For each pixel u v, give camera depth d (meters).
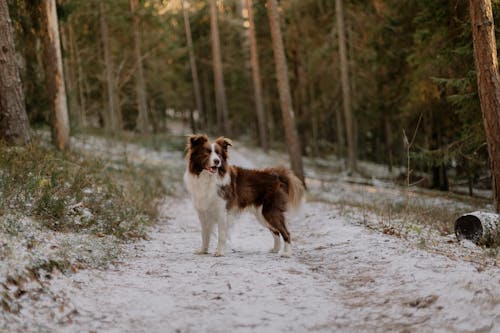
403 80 17.94
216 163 6.88
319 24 26.08
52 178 8.09
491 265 5.68
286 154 34.34
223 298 4.88
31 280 4.61
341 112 31.50
